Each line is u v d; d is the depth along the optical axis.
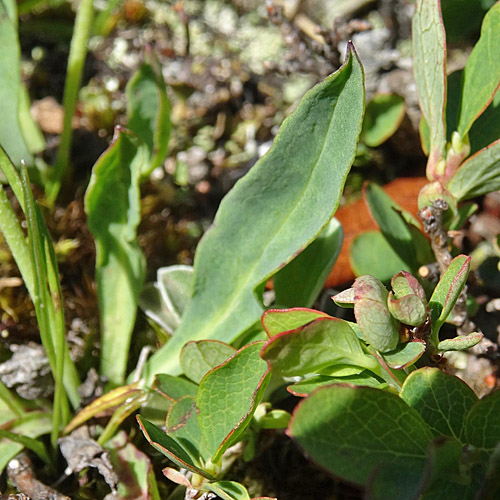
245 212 0.41
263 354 0.38
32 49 0.49
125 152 0.42
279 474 0.42
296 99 0.48
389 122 0.46
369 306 0.38
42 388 0.42
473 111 0.40
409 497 0.37
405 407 0.38
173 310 0.43
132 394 0.41
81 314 0.44
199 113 0.48
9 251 0.44
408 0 0.47
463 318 0.41
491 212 0.45
